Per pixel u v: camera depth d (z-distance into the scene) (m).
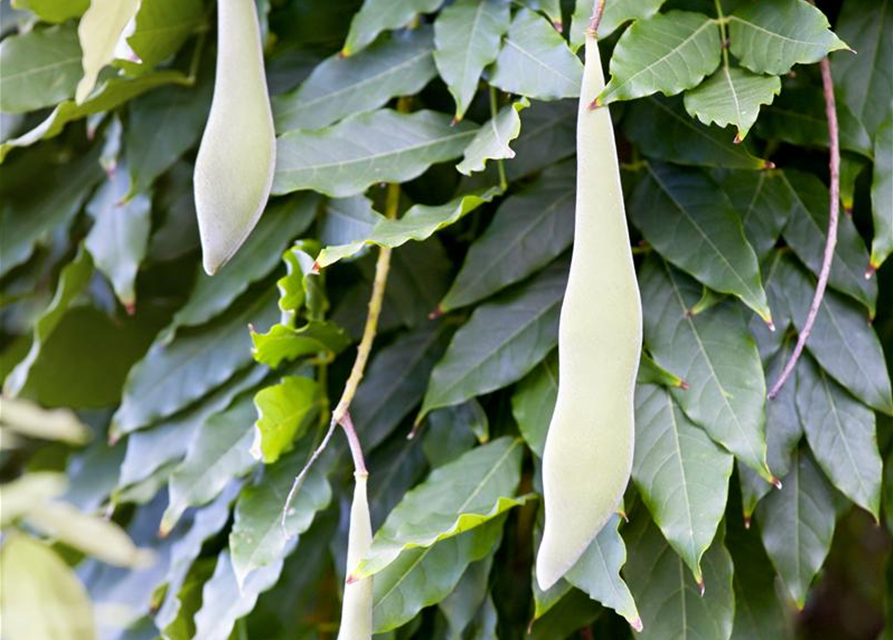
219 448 0.58
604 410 0.46
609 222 0.46
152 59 0.61
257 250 0.60
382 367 0.60
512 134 0.51
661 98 0.56
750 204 0.56
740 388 0.53
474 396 0.56
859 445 0.55
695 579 0.54
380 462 0.60
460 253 0.62
